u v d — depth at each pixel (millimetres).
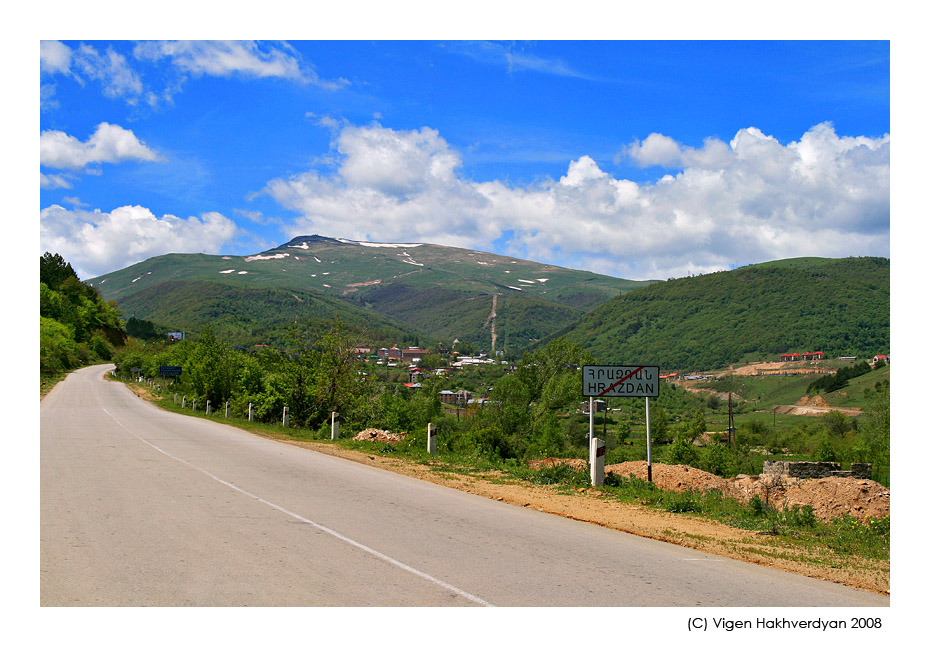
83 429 21375
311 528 7777
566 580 6188
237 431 24688
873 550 8344
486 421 48688
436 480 13172
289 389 33344
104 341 134875
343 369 33375
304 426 32906
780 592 6262
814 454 42906
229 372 42781
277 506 9102
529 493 11961
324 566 6211
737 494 13641
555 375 50562
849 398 98812
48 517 7840
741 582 6492
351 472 13625
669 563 7074
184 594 5355
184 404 45375
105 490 9812
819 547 8484
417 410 52781
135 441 17844
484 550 7145
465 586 5848
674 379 155250
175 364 64438
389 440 22547
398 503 9938
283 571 6000
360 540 7289
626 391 13969
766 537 9023
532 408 51594
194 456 14844
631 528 9047
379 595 5512
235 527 7652
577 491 12445
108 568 5918
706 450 32125
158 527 7516
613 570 6629
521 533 8195
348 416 33188
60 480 10594
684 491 13367
